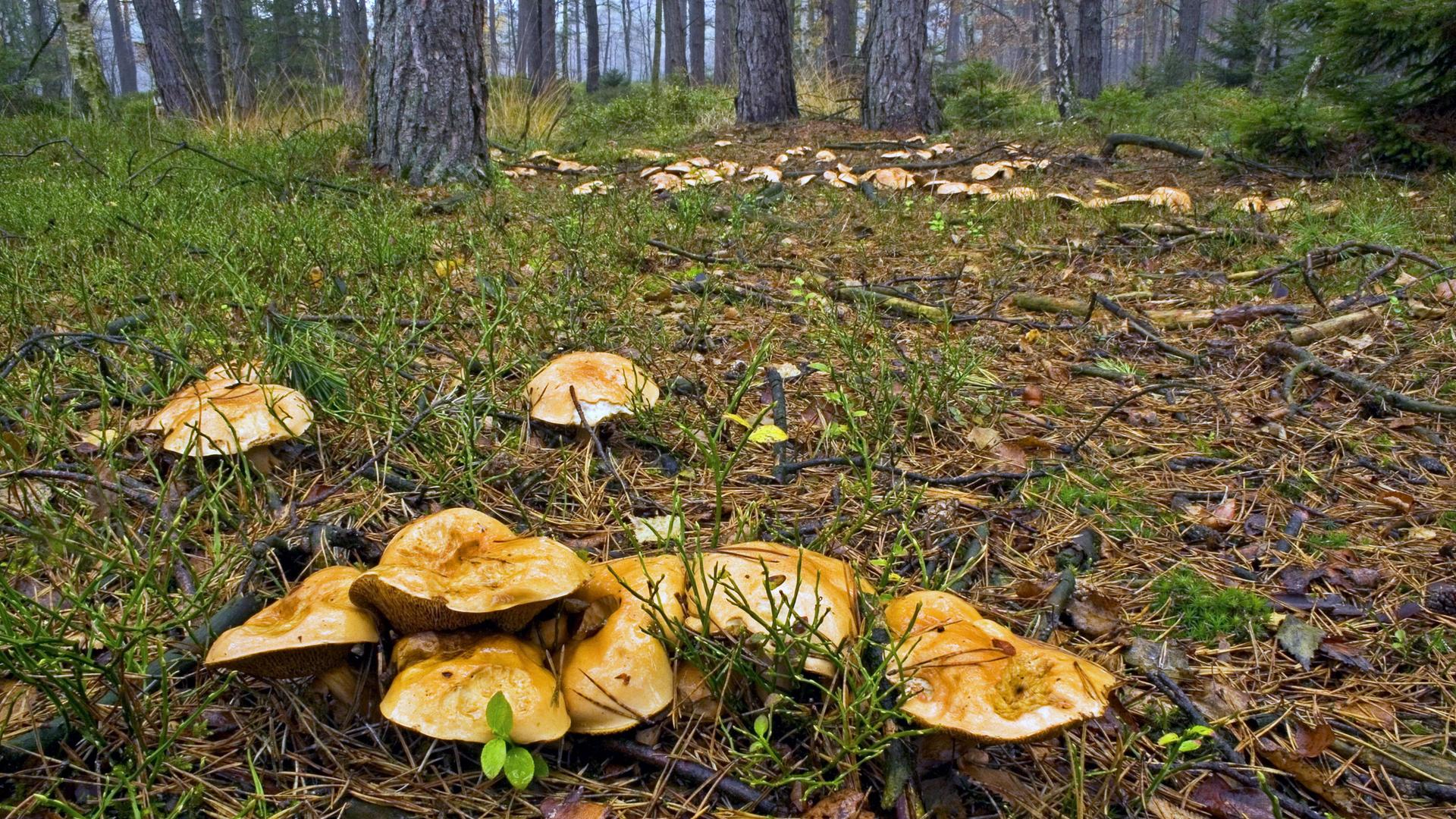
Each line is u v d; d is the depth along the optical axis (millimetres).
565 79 5027
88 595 483
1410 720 534
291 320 837
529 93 3389
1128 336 1094
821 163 2328
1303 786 492
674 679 486
